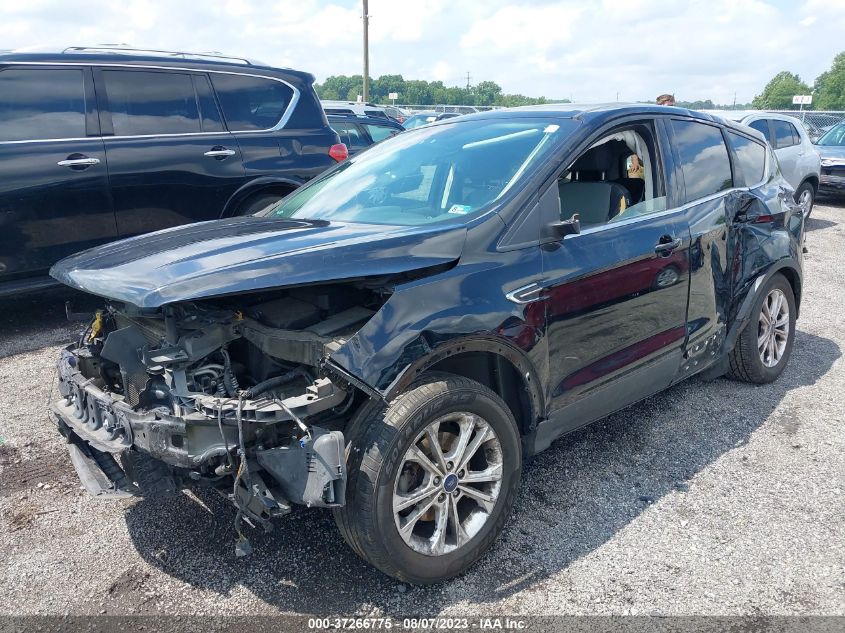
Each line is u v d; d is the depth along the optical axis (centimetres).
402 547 251
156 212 582
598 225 328
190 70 602
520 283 283
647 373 354
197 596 264
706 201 393
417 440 252
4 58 519
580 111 350
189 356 247
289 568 280
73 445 287
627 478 350
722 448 382
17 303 655
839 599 260
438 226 284
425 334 252
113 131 560
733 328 421
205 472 252
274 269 243
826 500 329
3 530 308
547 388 299
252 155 625
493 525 281
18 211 520
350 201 355
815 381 480
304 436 236
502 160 325
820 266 857
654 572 276
